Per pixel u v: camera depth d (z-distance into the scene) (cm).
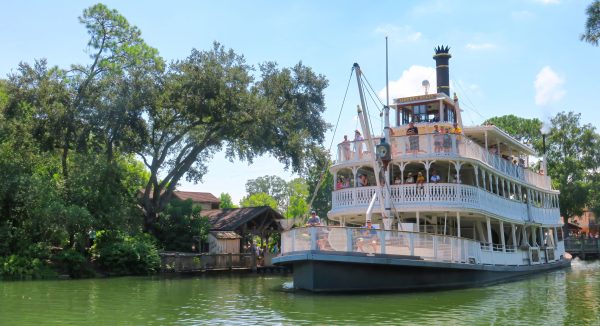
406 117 3067
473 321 1409
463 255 2278
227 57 4144
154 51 3841
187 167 4328
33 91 3494
